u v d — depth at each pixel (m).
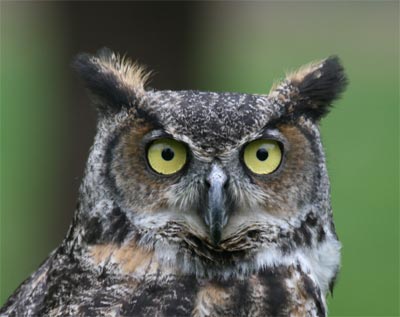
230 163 18.62
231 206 18.88
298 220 19.22
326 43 68.25
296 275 19.00
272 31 69.69
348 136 56.72
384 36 69.44
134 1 31.84
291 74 19.70
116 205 18.70
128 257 18.61
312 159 19.27
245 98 18.94
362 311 40.88
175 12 32.12
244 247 18.92
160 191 18.69
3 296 41.34
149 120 18.56
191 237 18.75
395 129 57.66
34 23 60.66
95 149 18.91
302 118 19.25
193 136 18.39
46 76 41.66
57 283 18.80
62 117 33.03
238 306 18.42
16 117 58.84
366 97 62.66
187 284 18.56
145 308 18.16
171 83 32.44
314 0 69.31
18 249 43.94
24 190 50.03
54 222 34.22
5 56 65.88
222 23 36.94
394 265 44.09
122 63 19.77
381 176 52.34
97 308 18.11
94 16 31.88
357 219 48.09
